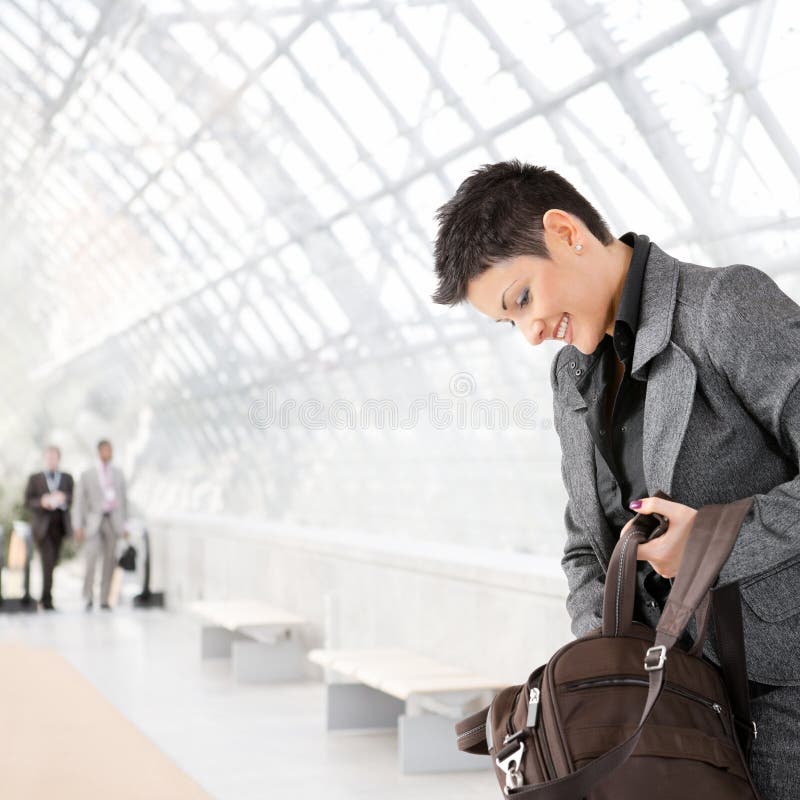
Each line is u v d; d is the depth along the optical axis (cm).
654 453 193
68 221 2289
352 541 1007
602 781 172
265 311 1723
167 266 1994
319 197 1301
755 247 745
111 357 3052
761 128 691
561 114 841
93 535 1656
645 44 720
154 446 2962
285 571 1110
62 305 3027
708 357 188
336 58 1043
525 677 668
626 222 841
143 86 1391
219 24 1115
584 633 214
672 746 174
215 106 1299
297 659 1040
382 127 1084
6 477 4084
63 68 1501
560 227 199
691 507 191
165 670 1091
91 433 3838
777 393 178
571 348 225
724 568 175
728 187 738
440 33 894
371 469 1520
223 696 952
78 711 609
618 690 179
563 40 780
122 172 1770
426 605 802
